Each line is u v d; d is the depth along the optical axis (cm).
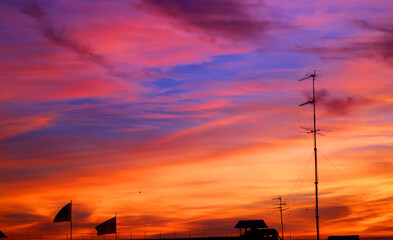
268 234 11738
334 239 11756
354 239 11638
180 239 12481
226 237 12138
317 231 8794
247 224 11888
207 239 12288
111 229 10206
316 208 8888
